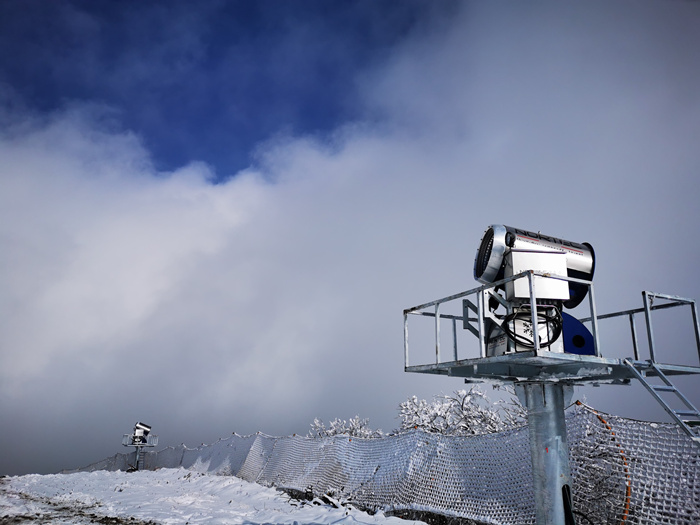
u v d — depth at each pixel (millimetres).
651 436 6879
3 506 9977
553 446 6148
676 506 6277
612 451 7184
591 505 7098
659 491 6516
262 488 13227
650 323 5918
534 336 5129
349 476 11367
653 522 6422
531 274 5266
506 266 6445
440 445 9625
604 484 7141
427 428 14797
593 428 7594
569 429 7922
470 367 6492
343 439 12453
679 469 6441
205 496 12609
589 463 7379
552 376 6336
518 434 8344
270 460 15219
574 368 6113
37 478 16453
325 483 11930
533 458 6262
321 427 21172
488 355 6723
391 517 9062
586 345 6336
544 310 6258
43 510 9930
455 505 8539
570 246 6684
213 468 18891
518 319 6301
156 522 9211
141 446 25188
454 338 7379
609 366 6023
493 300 6930
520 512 7605
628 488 6805
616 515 6812
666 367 5828
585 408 7852
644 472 6762
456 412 15055
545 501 6031
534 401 6371
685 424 5016
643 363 5738
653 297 6070
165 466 24562
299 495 12234
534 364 6090
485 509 8086
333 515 9617
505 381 6824
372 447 11359
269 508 10867
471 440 9078
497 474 8305
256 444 16672
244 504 11469
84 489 13695
